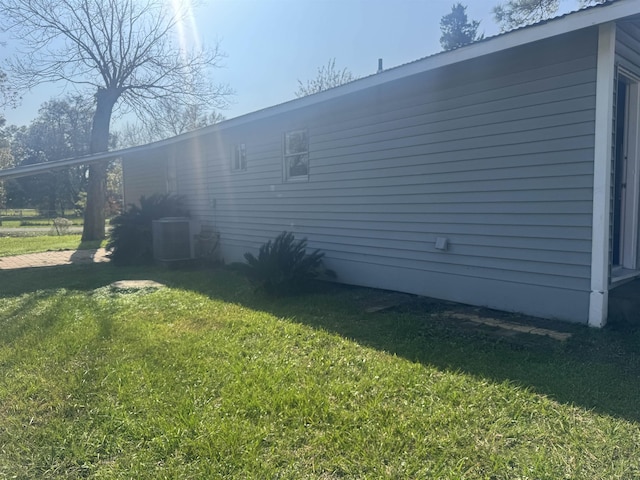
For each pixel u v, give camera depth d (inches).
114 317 204.2
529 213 191.0
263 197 347.3
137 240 404.2
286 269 246.8
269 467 86.5
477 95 206.1
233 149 378.3
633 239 203.9
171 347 157.9
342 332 174.2
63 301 242.8
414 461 87.8
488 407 108.6
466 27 1111.6
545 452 89.7
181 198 442.9
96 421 106.8
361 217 268.8
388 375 129.1
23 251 521.0
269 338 167.2
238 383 124.3
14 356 154.9
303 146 309.4
